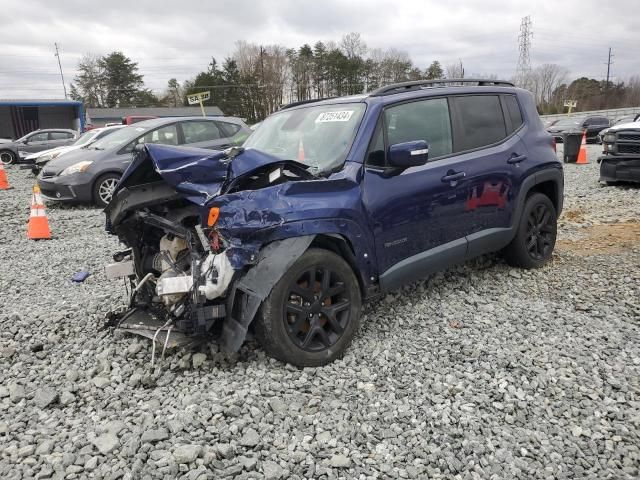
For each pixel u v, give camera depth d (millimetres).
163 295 3566
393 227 4133
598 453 2826
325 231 3641
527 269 5656
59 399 3381
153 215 3812
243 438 2861
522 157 5285
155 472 2615
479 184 4820
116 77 83625
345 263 3811
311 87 77375
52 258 6812
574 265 5824
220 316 3514
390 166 4191
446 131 4754
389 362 3770
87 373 3660
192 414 3080
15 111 34406
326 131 4375
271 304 3473
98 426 3023
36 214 8070
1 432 3029
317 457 2773
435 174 4461
